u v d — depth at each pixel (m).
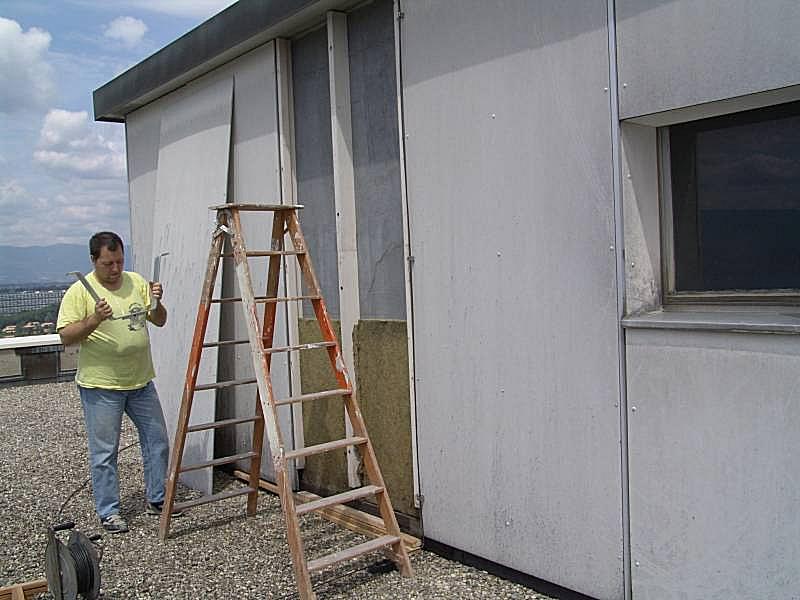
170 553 4.13
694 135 2.97
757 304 2.81
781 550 2.52
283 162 4.81
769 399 2.52
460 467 3.67
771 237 2.77
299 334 4.88
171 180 6.01
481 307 3.50
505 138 3.33
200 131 5.62
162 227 6.07
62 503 5.18
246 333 5.28
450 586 3.47
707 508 2.71
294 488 4.93
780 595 2.54
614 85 2.90
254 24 4.65
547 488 3.26
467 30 3.46
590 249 3.03
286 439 4.97
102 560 4.08
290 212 4.09
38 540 4.46
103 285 4.53
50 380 10.98
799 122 2.66
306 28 4.61
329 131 4.58
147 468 4.81
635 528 2.94
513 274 3.34
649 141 3.03
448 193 3.62
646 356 2.86
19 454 6.72
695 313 2.92
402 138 3.84
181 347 5.66
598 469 3.05
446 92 3.59
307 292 4.84
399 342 4.08
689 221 3.01
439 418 3.76
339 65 4.32
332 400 4.61
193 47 5.31
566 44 3.06
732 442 2.62
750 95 2.54
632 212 2.95
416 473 3.92
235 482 5.45
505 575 3.51
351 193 4.38
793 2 2.39
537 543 3.32
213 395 5.18
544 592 3.34
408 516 4.09
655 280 3.06
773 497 2.53
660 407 2.82
